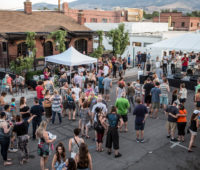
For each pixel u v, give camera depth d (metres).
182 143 8.94
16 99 14.48
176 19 57.94
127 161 7.67
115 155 7.88
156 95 11.16
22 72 17.22
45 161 6.92
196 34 18.66
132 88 12.12
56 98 10.40
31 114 8.91
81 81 14.81
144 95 12.41
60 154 5.90
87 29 29.02
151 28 34.09
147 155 8.05
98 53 22.98
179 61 24.53
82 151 5.52
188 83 17.03
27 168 7.21
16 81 15.51
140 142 9.02
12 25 23.09
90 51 28.78
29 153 8.12
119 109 9.52
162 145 8.79
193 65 21.12
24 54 22.59
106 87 13.84
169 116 8.97
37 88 11.70
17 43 21.53
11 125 8.01
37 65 21.39
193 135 8.11
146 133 9.84
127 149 8.48
